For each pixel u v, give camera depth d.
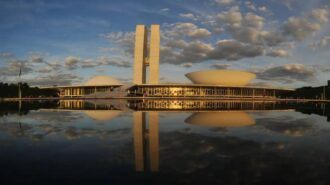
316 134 12.42
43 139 10.97
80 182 5.80
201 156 8.10
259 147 9.41
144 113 24.56
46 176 6.21
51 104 44.94
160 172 6.52
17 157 7.97
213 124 16.14
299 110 31.52
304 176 6.24
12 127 14.76
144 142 10.33
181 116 21.27
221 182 5.83
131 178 6.08
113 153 8.51
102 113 24.53
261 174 6.38
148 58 107.50
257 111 28.83
